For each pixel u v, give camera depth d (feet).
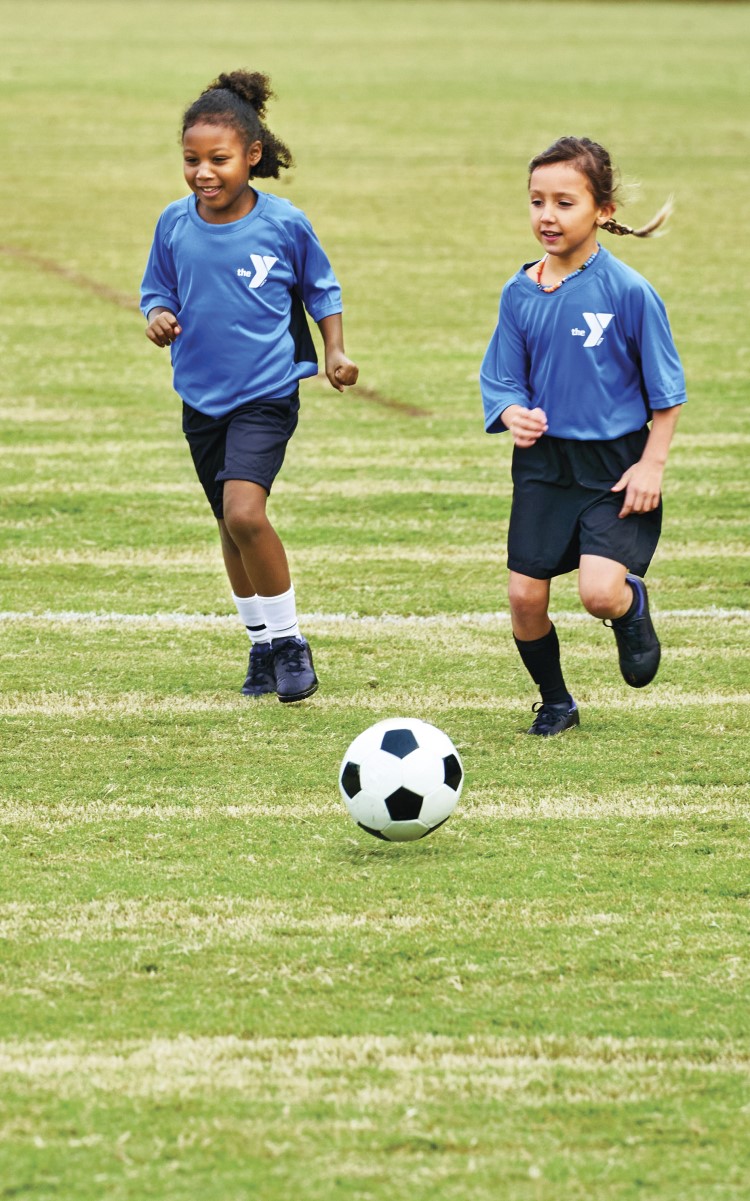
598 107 205.67
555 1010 23.70
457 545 52.06
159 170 150.30
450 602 46.19
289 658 37.01
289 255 36.76
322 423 68.95
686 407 71.36
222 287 36.04
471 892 27.78
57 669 40.27
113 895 27.50
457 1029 23.16
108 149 163.43
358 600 46.24
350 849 29.71
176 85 223.71
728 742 35.53
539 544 33.76
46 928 26.23
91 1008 23.67
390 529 53.72
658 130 183.21
